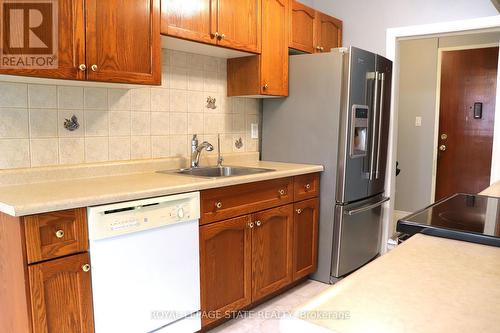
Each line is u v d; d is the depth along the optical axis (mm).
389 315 585
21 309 1481
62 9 1687
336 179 2840
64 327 1544
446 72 4617
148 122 2461
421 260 827
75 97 2113
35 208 1425
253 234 2377
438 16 3104
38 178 1971
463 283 706
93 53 1799
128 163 2344
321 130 2891
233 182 2178
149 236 1791
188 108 2686
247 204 2316
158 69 2074
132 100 2371
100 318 1645
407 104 4828
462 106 4578
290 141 3066
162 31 2088
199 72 2736
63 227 1526
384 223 3459
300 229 2777
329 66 2811
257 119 3246
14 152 1912
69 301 1553
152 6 2023
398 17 3275
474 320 575
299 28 3055
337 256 2881
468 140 4578
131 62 1952
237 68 2865
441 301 634
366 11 3424
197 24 2277
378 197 3285
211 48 2520
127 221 1694
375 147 3070
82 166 2139
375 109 3008
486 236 948
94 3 1790
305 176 2775
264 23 2744
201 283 2068
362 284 698
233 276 2271
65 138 2088
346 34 3547
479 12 2945
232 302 2279
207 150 2719
